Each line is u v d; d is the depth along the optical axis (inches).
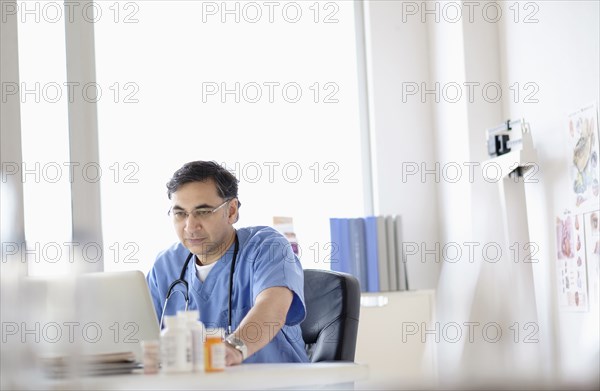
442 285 181.8
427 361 164.1
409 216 184.5
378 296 164.2
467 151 172.2
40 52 169.0
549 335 150.3
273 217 170.7
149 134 173.8
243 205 178.5
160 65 175.8
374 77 185.8
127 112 173.0
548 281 150.9
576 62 142.5
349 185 185.0
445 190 181.8
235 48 180.9
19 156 164.7
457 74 175.9
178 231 108.7
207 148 177.3
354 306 103.7
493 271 160.2
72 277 58.7
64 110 169.3
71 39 170.4
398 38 187.6
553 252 149.2
